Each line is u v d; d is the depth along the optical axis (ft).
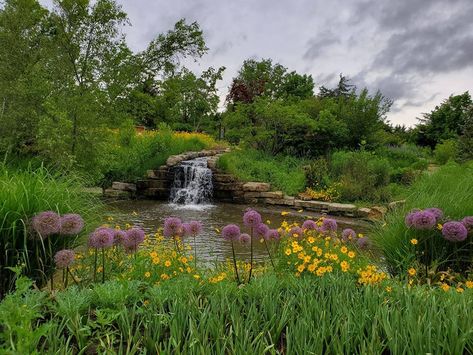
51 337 7.28
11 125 35.24
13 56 37.58
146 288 10.46
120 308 8.43
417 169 55.83
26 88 35.14
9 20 37.58
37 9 38.68
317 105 70.08
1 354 5.84
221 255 22.98
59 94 36.22
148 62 42.01
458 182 21.02
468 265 13.98
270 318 8.38
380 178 48.16
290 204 46.01
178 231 13.42
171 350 7.40
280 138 64.69
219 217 39.19
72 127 34.94
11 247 11.85
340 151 58.29
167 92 49.62
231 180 51.24
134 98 42.22
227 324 8.20
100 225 15.46
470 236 13.65
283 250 13.98
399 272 13.85
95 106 36.35
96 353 7.54
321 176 50.01
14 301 7.97
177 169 53.88
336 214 41.68
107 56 38.04
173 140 65.67
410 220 13.30
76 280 11.35
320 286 10.18
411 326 7.45
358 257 14.05
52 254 12.60
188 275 11.24
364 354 6.68
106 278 12.37
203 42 43.34
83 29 37.06
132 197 50.19
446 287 10.19
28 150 37.35
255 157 60.39
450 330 7.36
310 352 6.68
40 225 10.75
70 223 11.11
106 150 39.11
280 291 10.23
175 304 8.45
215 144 82.94
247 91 96.89
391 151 68.18
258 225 12.51
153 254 11.80
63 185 14.21
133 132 58.54
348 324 7.55
